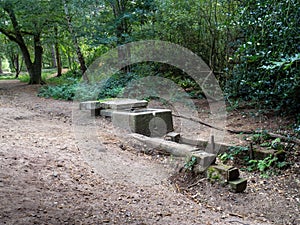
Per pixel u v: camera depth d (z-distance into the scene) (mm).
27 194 2426
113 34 11297
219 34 8164
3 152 3469
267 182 3758
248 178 3885
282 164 3957
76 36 11227
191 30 8992
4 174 2760
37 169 3100
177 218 2543
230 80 7203
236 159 4371
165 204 2887
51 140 4469
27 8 10867
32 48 18609
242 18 5621
